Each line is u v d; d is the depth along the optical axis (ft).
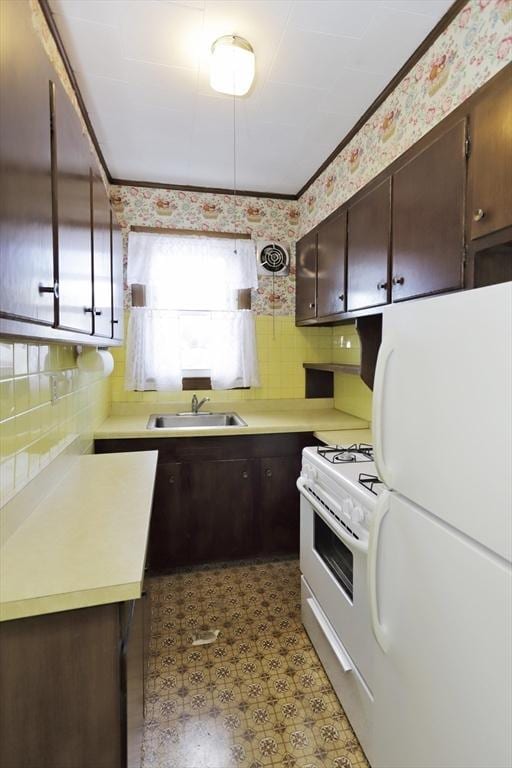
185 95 6.25
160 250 9.31
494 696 2.31
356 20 4.86
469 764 2.52
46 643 2.66
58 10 4.67
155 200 9.41
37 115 2.71
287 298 10.30
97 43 5.19
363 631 4.19
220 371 9.72
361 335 6.84
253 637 6.15
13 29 2.33
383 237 5.84
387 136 6.31
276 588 7.49
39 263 2.73
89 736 2.72
